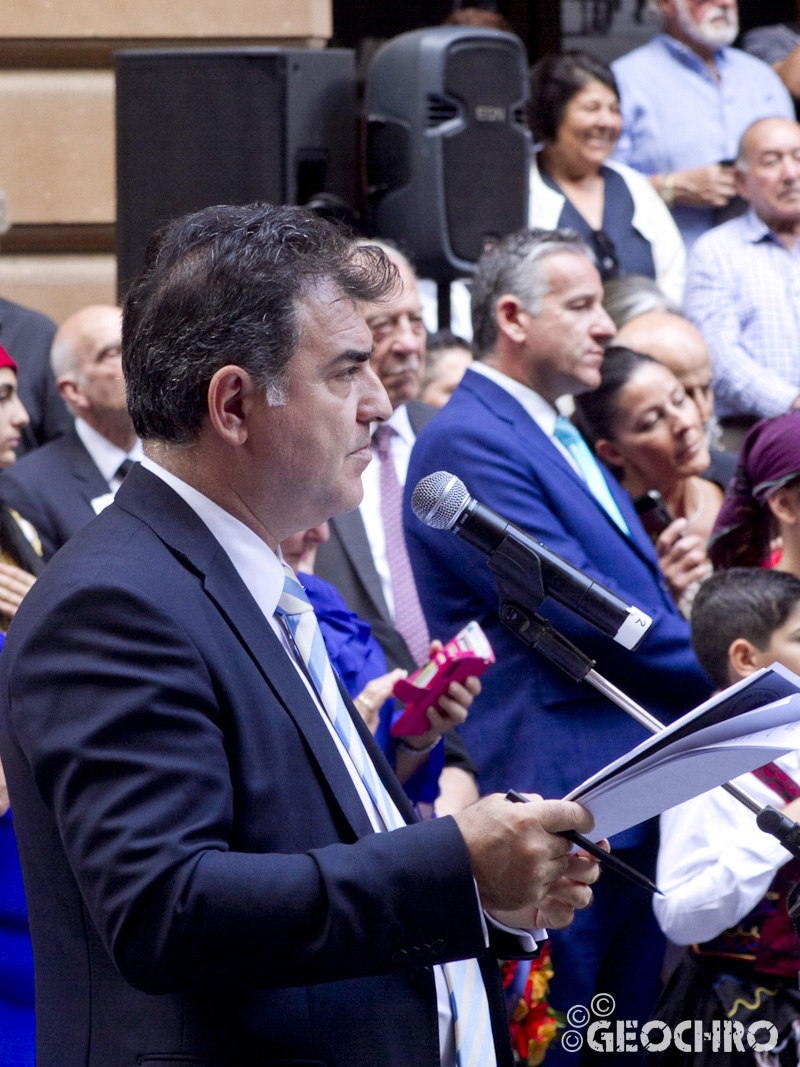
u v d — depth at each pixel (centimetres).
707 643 580
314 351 304
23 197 1016
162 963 263
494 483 636
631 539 659
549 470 645
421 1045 303
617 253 1000
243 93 844
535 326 662
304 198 857
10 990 452
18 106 1011
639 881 289
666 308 903
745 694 283
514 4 1238
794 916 365
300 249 308
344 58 861
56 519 750
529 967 599
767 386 972
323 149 859
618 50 1261
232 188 848
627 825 313
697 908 526
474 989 337
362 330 313
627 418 746
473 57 870
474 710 639
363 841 285
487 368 684
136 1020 287
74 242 1037
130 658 279
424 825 289
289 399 303
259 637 306
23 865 306
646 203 1032
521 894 284
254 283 300
